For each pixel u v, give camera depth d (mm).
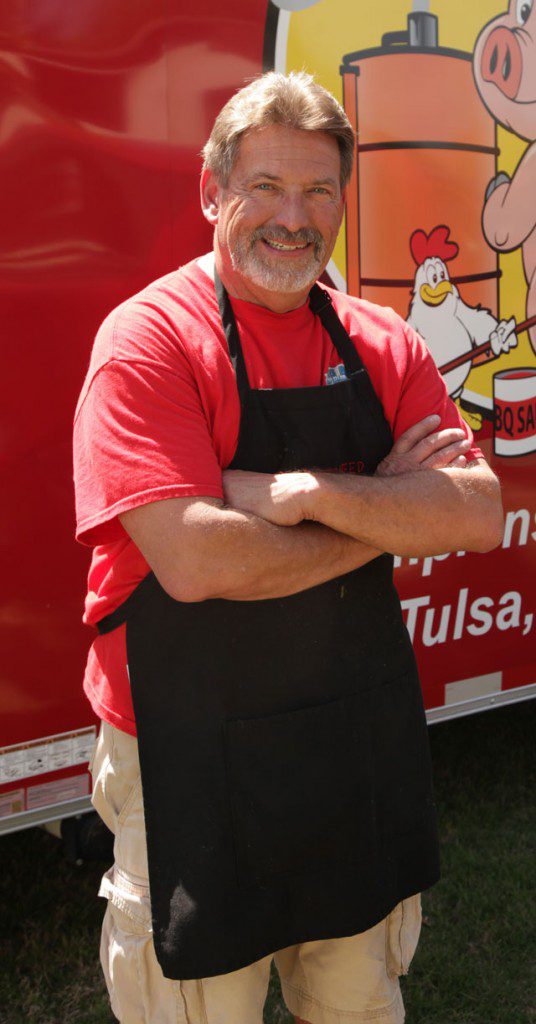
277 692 1606
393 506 1607
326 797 1622
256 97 1585
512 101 2820
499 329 2918
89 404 1585
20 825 2385
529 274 2951
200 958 1567
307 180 1587
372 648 1695
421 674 2949
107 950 1773
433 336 2785
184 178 2357
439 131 2699
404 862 1758
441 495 1658
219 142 1622
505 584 3072
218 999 1649
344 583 1663
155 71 2281
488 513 1709
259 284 1601
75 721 2412
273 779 1594
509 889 2889
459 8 2682
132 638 1635
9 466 2232
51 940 2682
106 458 1541
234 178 1602
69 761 2422
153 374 1548
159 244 2348
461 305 2824
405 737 1734
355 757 1651
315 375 1712
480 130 2773
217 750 1582
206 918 1567
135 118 2271
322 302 1737
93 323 2283
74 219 2227
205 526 1512
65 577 2340
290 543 1560
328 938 1664
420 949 2641
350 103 2553
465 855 3057
